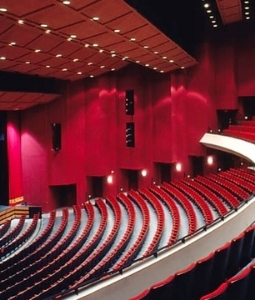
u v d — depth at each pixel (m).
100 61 11.00
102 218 10.41
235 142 10.95
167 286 2.69
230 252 3.31
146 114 13.42
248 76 13.03
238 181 9.64
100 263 6.66
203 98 13.05
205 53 12.94
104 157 13.38
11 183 12.79
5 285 6.80
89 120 13.30
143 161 13.49
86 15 6.27
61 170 13.07
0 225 11.94
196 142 13.23
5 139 12.69
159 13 8.06
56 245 8.97
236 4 10.57
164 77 13.13
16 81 10.85
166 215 9.50
